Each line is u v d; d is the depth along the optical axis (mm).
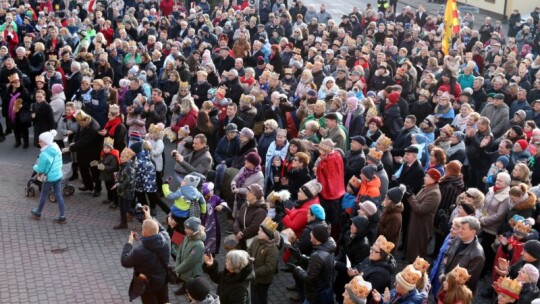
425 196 10070
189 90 16812
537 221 10039
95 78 18047
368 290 7258
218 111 14398
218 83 18344
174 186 14336
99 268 10781
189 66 19391
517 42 29000
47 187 12234
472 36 25484
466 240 8555
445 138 12828
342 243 9867
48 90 17078
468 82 17953
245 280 7820
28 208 12961
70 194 13625
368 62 19391
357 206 10078
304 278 8383
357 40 23719
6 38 21312
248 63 21047
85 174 13719
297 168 11148
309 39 22875
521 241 9078
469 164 13039
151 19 26484
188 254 8914
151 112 14836
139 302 9820
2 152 16297
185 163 11641
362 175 10211
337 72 17750
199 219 9234
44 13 24891
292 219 9781
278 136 11961
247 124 14102
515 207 9891
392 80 17828
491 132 13664
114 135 13188
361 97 15930
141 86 16172
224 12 28078
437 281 8867
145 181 11898
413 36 24406
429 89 16906
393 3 38406
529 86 18312
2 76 16938
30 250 11273
